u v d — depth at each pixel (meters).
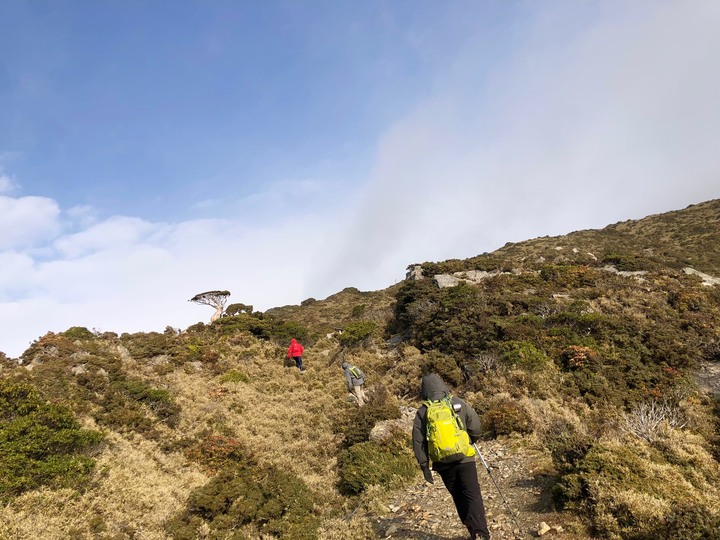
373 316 29.11
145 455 11.43
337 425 13.84
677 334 14.98
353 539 6.49
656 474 6.13
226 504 8.89
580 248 51.75
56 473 8.42
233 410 16.02
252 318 29.03
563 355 13.91
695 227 53.72
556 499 6.05
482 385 13.20
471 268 29.86
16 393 10.31
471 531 4.49
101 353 19.61
